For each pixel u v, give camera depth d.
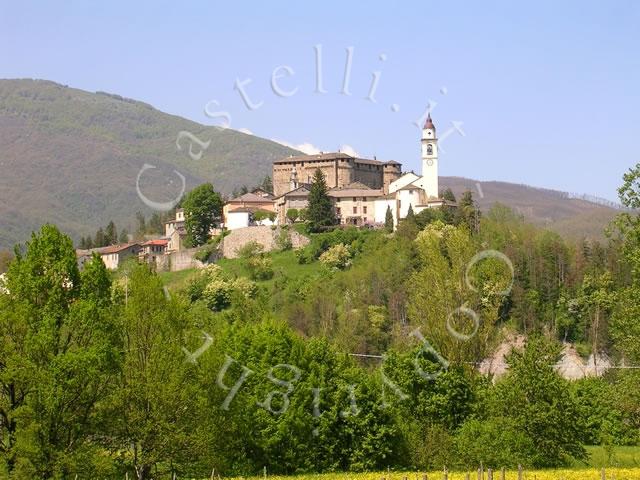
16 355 49.28
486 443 67.38
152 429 53.59
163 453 54.03
